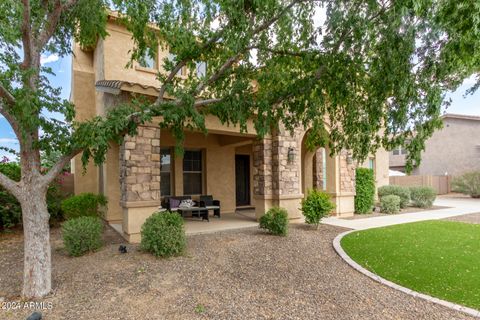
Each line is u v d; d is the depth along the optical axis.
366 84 4.73
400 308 4.34
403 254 6.75
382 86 4.24
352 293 4.83
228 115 5.25
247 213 13.52
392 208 13.59
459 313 4.18
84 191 12.02
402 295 4.76
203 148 13.58
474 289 4.93
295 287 5.04
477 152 26.08
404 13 3.47
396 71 3.94
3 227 9.26
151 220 6.64
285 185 10.61
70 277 5.32
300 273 5.66
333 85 4.82
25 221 4.70
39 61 4.90
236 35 4.52
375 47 4.25
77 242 6.46
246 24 4.47
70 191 12.49
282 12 4.68
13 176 9.40
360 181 13.41
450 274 5.57
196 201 12.56
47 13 5.18
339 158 12.22
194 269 5.70
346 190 12.45
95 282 5.11
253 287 5.00
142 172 7.96
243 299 4.57
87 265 5.89
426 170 29.77
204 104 5.35
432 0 3.38
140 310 4.21
